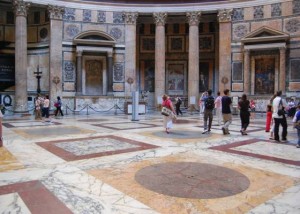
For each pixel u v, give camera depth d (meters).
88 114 22.45
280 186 4.87
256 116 21.47
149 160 6.66
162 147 8.24
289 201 4.20
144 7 25.11
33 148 7.98
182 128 12.84
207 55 27.14
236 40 23.78
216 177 5.37
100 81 25.14
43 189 4.65
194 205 4.05
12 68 24.80
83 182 5.03
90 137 9.98
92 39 23.95
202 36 27.28
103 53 24.75
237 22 23.75
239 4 23.59
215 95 26.78
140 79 27.78
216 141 9.39
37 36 24.56
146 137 10.05
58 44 23.17
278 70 22.33
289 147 8.43
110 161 6.54
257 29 22.66
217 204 4.09
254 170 5.87
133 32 25.16
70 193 4.49
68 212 3.80
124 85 25.16
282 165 6.30
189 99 24.56
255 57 23.19
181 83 27.80
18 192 4.50
